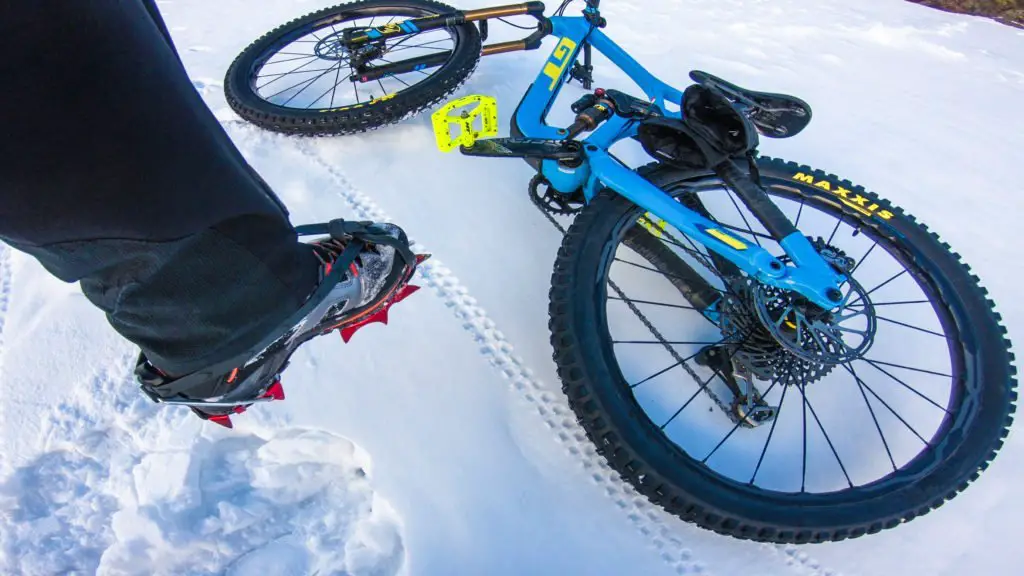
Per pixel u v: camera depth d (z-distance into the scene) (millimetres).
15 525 1581
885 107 2793
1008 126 2701
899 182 2457
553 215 2186
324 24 2682
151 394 982
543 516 1582
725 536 1567
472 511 1579
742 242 1466
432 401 1749
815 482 1706
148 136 721
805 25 3268
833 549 1562
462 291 1989
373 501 1633
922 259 1683
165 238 777
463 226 2166
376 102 2309
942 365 1926
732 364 1735
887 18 3324
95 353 1840
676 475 1398
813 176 1771
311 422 1706
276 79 2699
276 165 2371
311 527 1603
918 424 1810
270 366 1093
